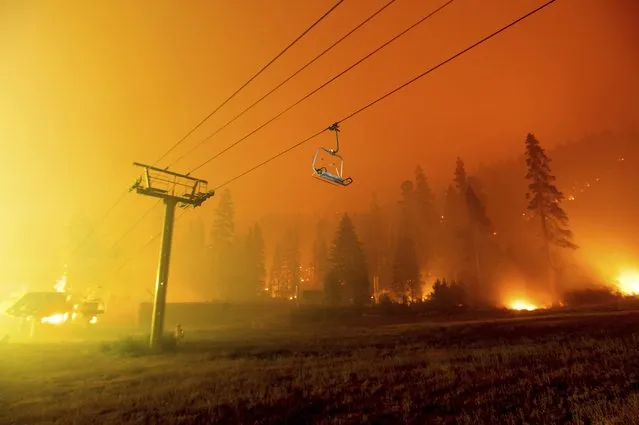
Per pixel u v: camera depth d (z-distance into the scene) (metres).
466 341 21.55
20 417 10.38
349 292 64.94
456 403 8.74
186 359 21.28
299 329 40.56
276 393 11.06
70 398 12.52
